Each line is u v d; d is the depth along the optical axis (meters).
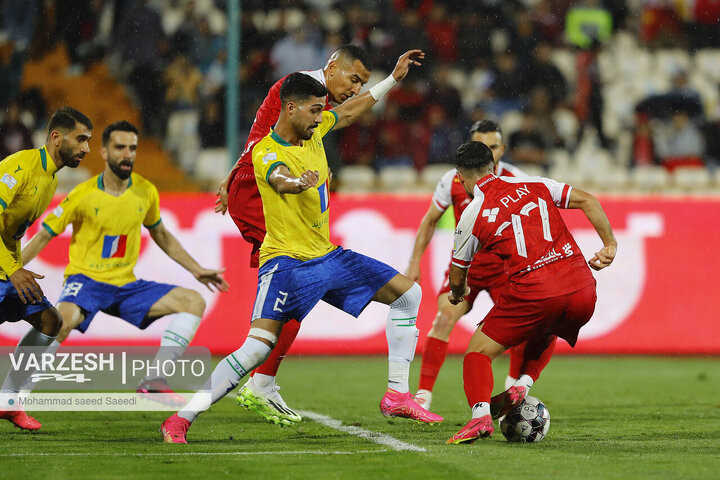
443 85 51.50
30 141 47.38
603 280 39.91
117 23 49.12
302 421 22.34
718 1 57.75
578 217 39.56
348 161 49.19
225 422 22.20
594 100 52.25
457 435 18.12
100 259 25.02
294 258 18.08
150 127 47.97
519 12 54.03
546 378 33.34
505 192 18.22
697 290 40.19
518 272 17.88
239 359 18.05
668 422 22.20
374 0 53.06
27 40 48.47
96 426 21.48
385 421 22.31
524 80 52.47
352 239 39.03
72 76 48.41
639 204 39.97
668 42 57.19
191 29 49.25
